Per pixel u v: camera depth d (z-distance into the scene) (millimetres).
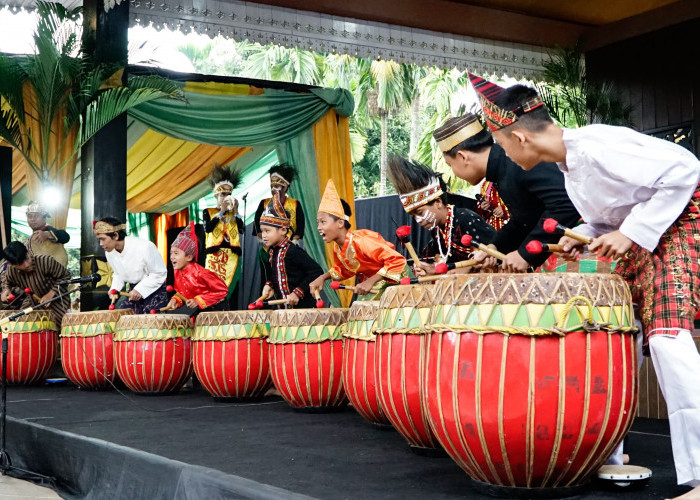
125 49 7523
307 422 3562
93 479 2900
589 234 2369
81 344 5355
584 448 1923
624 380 1950
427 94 22938
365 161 26969
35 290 6375
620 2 9398
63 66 7098
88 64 7359
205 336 4508
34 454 3420
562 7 9523
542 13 9719
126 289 6355
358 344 3250
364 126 25875
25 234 12258
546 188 2537
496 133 2225
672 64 9305
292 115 9414
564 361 1885
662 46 9406
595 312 1921
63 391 5387
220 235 7164
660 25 9391
